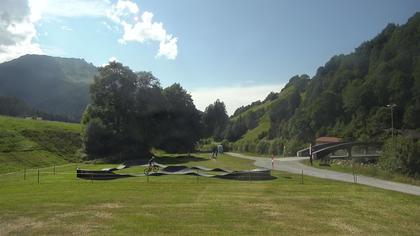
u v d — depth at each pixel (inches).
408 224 953.5
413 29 6929.1
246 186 1594.5
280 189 1510.8
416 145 2839.6
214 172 2187.5
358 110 6560.0
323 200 1254.9
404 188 1721.2
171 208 1090.7
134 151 4018.2
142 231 839.7
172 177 1952.5
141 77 4288.9
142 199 1236.5
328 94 7037.4
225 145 7455.7
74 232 829.8
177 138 4463.6
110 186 1588.3
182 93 4554.6
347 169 2559.1
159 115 4367.6
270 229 871.1
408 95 6186.0
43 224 898.1
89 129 3929.6
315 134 6771.7
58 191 1437.0
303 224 924.0
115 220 941.2
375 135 5826.8
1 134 4023.1
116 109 4119.1
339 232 856.9
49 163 3801.7
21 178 2116.1
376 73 6688.0
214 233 829.2
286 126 7632.9
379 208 1146.0
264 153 6294.3
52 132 4758.9
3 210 1051.9
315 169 2605.8
